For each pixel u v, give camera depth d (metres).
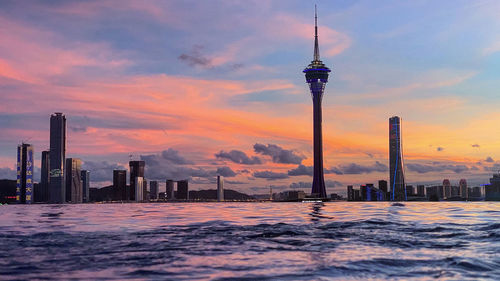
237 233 51.34
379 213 108.88
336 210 141.88
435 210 136.88
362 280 23.38
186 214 112.56
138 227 61.97
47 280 24.05
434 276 24.33
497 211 124.00
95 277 24.73
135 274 25.50
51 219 91.12
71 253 34.38
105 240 44.03
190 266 28.03
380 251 34.62
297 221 73.81
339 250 35.34
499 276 24.28
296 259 30.64
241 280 23.52
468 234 47.78
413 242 40.84
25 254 33.91
